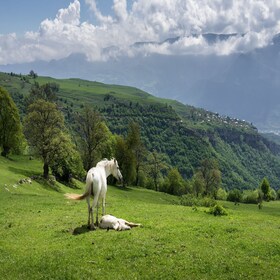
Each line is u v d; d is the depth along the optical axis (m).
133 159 111.44
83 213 30.06
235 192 146.50
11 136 87.44
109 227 22.69
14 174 64.31
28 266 16.88
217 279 15.91
